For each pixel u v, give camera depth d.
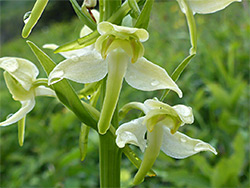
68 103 0.08
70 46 0.08
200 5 0.09
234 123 0.16
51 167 0.18
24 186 0.18
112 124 0.09
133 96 0.21
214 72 0.22
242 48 0.24
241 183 0.15
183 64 0.09
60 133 0.20
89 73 0.08
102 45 0.08
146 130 0.08
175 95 0.20
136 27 0.08
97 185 0.17
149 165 0.08
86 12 0.09
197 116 0.18
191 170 0.16
